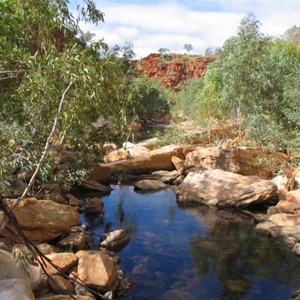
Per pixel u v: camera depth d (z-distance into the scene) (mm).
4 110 6484
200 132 22109
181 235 8828
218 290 6070
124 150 17969
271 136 14414
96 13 5934
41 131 6945
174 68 74062
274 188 11242
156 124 43312
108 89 6910
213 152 14617
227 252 7762
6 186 5484
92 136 9070
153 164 16500
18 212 6715
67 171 8961
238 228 9414
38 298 4641
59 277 5266
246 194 11180
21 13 5805
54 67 4688
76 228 8227
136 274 6605
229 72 17766
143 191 13602
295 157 13539
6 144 5902
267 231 9070
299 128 14766
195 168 15062
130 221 9883
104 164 16047
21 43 6188
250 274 6711
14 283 3977
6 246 5570
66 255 5785
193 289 6074
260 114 16562
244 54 17016
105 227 9234
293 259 7434
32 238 6887
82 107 6309
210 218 10281
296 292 5906
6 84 6160
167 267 6953
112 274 5738
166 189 13992
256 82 16703
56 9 5945
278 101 16234
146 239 8484
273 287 6199
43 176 7336
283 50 21594
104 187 13383
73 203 10398
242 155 14305
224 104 20984
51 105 6320
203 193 11961
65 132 6312
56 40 6582
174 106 45969
